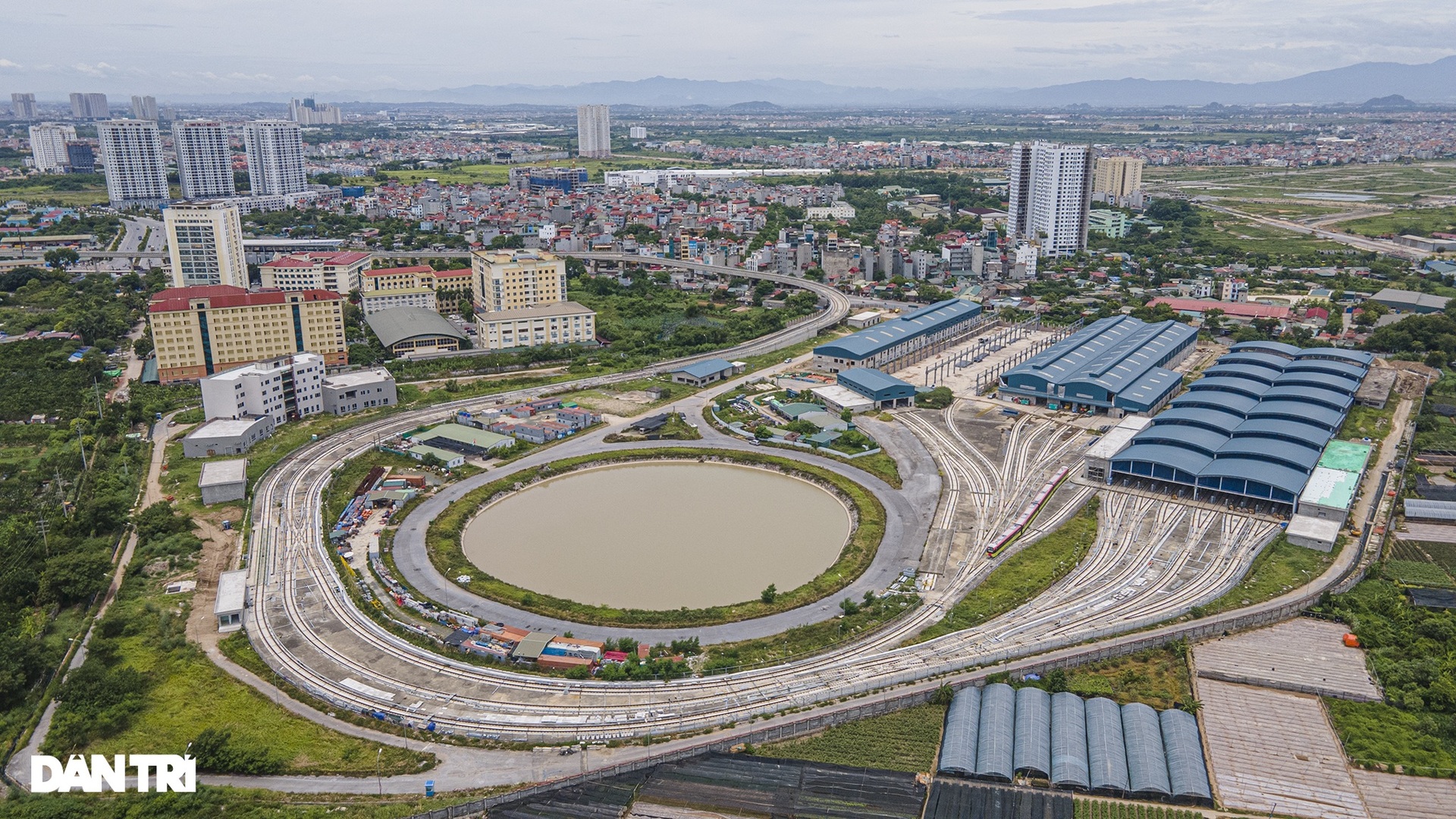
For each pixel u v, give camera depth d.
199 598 176.50
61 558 178.25
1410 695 142.88
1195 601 173.62
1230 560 190.38
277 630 165.38
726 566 193.75
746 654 159.00
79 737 133.50
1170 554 193.75
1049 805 124.50
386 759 133.00
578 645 159.88
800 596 178.00
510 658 157.50
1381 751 133.00
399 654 159.00
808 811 123.81
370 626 167.25
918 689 146.88
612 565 193.88
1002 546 197.38
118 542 198.12
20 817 118.06
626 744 136.25
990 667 152.62
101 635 160.00
